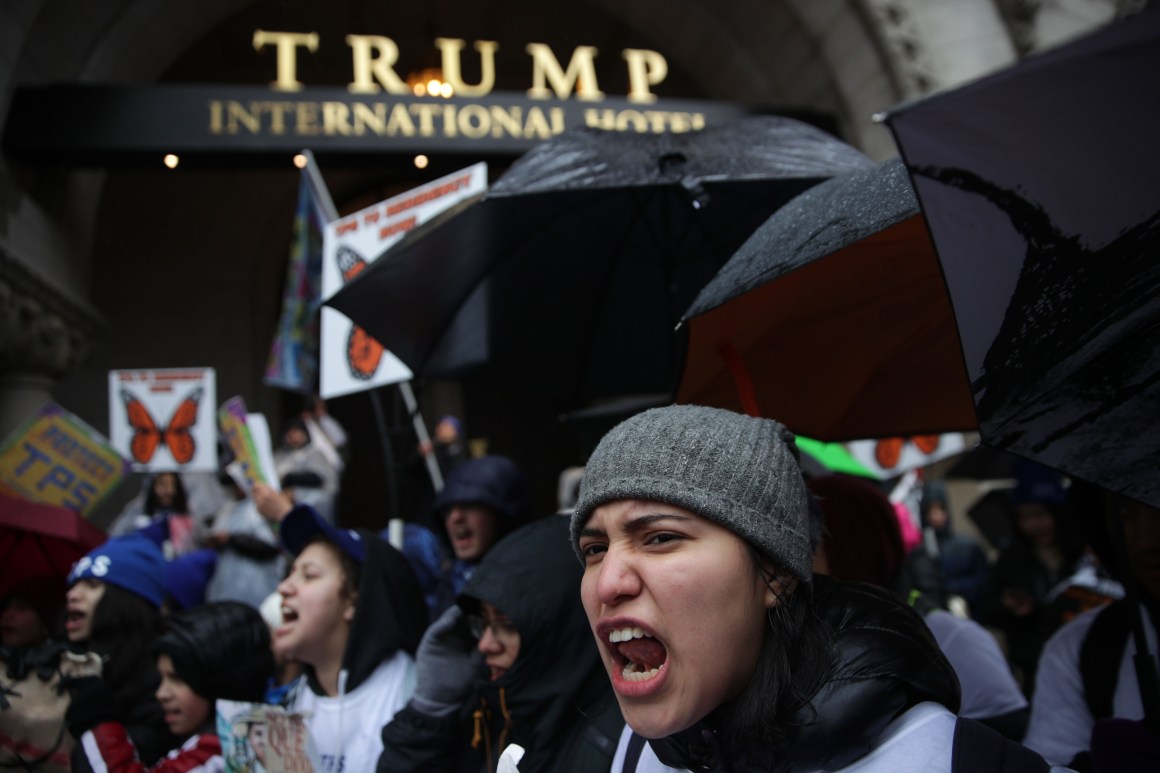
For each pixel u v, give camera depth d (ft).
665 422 3.21
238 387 36.35
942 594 14.35
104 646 8.23
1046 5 26.45
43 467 10.09
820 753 3.03
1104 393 2.63
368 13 37.22
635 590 3.00
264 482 11.15
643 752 3.89
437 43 29.89
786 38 29.43
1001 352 2.64
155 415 16.89
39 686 6.97
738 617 3.01
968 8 26.71
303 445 23.16
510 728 5.82
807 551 3.17
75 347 27.14
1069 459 2.60
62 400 34.86
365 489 38.60
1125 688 5.44
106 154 24.27
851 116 27.81
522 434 40.45
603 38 39.29
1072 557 14.53
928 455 12.35
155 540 11.91
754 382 5.57
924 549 14.52
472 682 6.35
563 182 6.27
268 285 37.99
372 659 7.15
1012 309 2.64
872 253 4.62
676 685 2.96
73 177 26.84
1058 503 14.62
